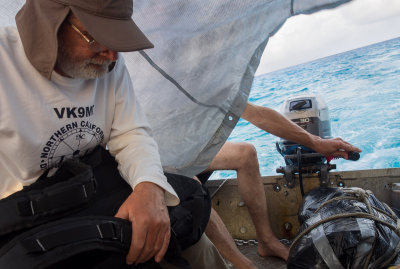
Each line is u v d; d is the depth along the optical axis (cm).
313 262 135
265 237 218
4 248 84
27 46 104
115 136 136
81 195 102
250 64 169
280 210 233
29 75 110
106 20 103
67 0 99
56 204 97
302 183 226
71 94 118
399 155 409
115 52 112
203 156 187
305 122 237
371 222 134
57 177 110
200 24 162
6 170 114
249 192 215
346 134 489
